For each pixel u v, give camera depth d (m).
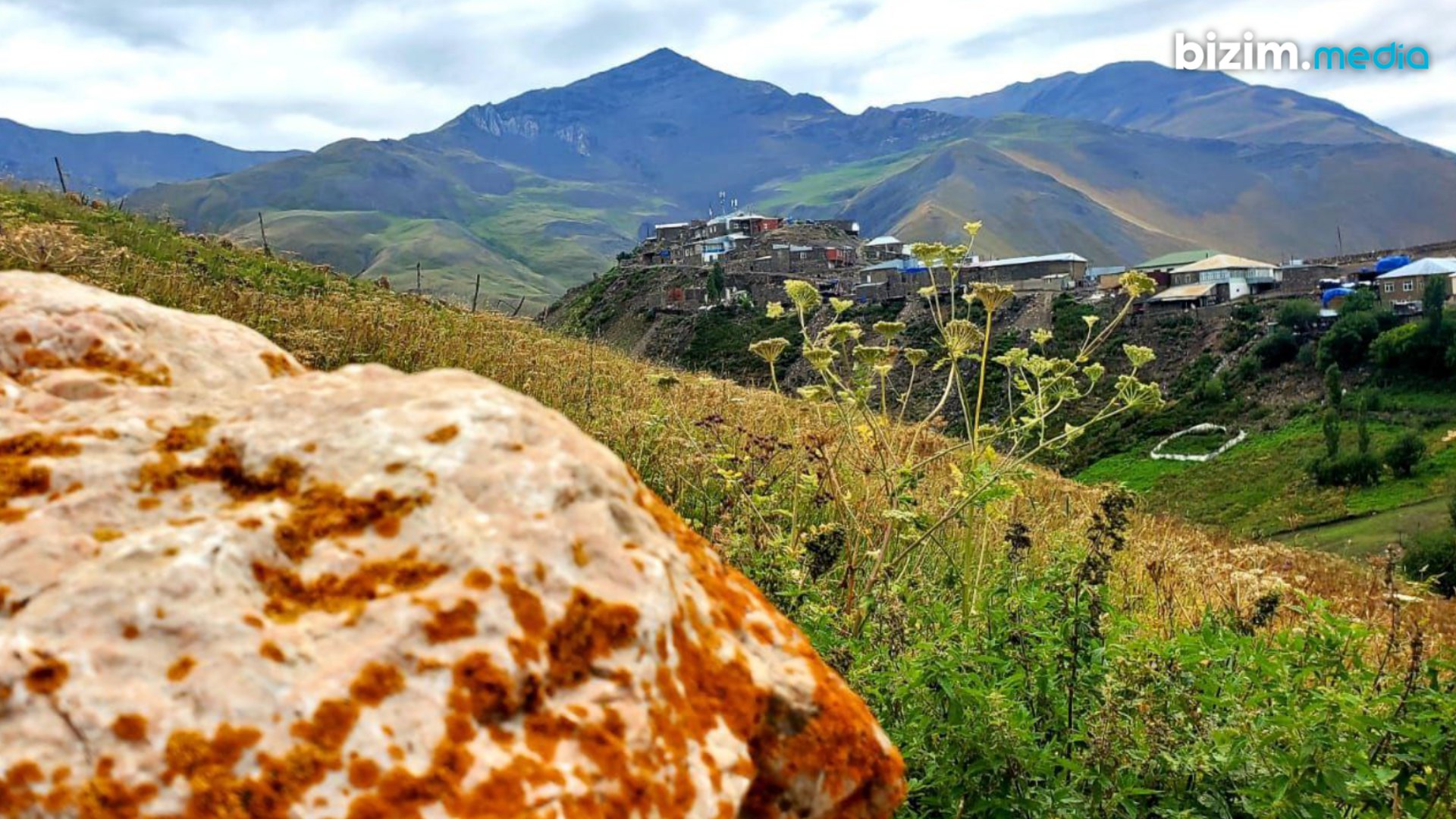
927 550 5.98
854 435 5.50
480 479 1.92
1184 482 72.69
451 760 1.58
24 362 2.16
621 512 2.02
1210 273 115.62
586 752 1.67
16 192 22.06
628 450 8.22
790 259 139.38
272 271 22.03
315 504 1.86
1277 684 4.20
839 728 2.03
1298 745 3.74
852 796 2.03
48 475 1.82
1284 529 57.09
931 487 6.25
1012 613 4.58
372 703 1.60
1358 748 3.82
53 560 1.67
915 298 114.25
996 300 5.37
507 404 2.09
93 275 12.48
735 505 5.75
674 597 1.95
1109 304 110.06
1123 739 4.04
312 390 2.15
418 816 1.52
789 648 2.15
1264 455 74.56
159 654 1.57
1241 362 94.25
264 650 1.61
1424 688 4.24
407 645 1.67
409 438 1.97
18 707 1.48
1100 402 54.09
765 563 4.88
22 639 1.54
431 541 1.81
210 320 2.54
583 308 140.12
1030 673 4.34
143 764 1.46
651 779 1.69
